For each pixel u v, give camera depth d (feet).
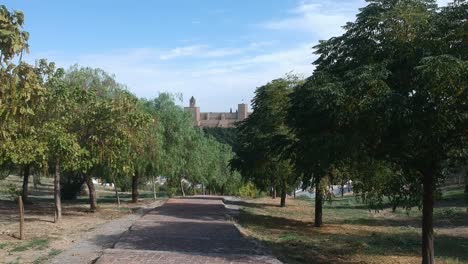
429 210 44.70
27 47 22.76
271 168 111.96
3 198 114.11
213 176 186.19
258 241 58.49
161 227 65.26
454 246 65.51
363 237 71.51
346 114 41.09
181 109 132.98
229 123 440.45
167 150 120.26
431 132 38.01
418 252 58.23
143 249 46.34
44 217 73.56
